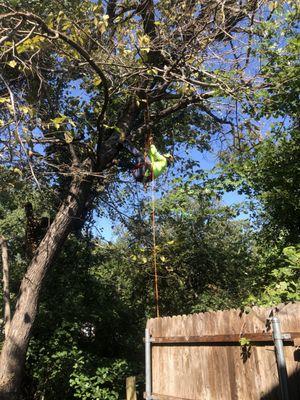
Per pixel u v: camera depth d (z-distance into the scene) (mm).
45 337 8914
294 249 5418
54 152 8977
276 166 6660
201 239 12633
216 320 4504
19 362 6949
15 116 5984
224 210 7766
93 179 8320
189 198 7715
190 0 7852
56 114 8578
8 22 6730
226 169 7180
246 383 4059
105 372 8359
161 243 10805
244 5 7539
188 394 4781
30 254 9031
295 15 7023
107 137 9141
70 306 9430
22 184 6879
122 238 11602
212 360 4520
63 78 8805
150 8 8141
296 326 3639
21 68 7305
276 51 7012
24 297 7281
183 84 7891
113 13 8430
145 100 8297
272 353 3832
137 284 12016
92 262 11336
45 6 7691
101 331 10125
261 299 4625
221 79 7496
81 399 8750
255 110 7301
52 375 8633
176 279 12125
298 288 4543
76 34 6848
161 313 12195
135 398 5688
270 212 7059
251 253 11891
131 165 9859
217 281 12875
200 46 7766
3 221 11516
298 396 3523
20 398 8898
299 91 6582
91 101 9469
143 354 10594
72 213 7887
